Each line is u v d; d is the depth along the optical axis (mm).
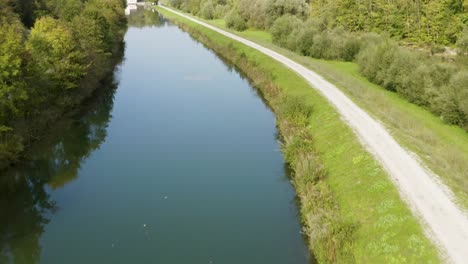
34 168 36000
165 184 32719
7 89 32906
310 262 22938
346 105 41312
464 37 65188
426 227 20469
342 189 27000
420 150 29766
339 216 24250
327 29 86812
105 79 64875
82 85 52594
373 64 57469
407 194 23562
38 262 23812
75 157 38688
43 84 39438
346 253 21250
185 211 28797
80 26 57750
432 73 47094
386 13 84000
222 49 86125
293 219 27547
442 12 73250
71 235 26297
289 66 61688
